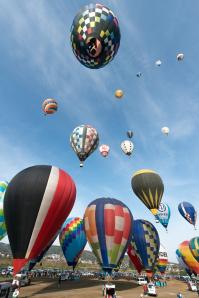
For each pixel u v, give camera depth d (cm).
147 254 3447
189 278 5716
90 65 1745
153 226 3625
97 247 2759
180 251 4791
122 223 2812
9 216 2170
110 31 1681
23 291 2769
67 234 3825
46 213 2183
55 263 11181
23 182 2222
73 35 1717
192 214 5125
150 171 3819
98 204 2931
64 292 2798
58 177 2350
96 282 4022
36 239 2134
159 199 3691
